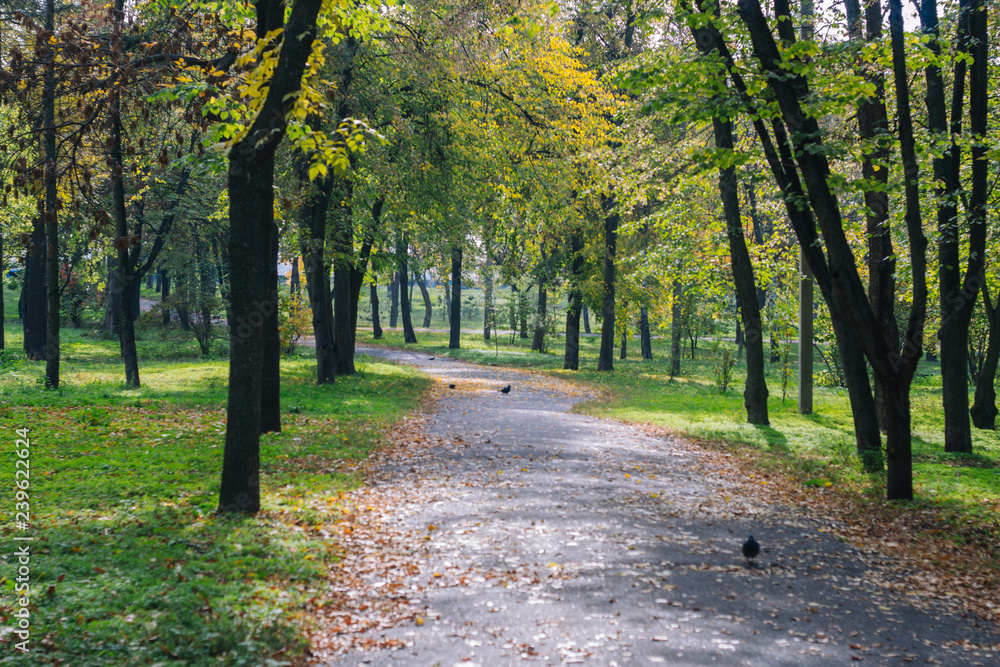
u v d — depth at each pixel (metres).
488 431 14.98
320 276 21.86
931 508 9.22
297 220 20.22
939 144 10.59
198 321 33.75
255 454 8.05
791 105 9.22
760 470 12.12
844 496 10.18
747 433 15.89
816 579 6.71
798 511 9.41
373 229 23.41
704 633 5.34
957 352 13.46
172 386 20.77
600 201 30.05
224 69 11.33
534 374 31.56
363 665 4.73
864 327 9.59
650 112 10.05
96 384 20.36
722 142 16.38
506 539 7.55
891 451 9.78
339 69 16.62
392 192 21.28
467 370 32.44
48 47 10.20
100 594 5.31
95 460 10.27
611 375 31.94
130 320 20.11
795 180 9.88
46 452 10.66
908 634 5.48
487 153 22.50
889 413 9.77
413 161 20.27
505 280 37.91
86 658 4.33
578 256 32.94
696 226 20.31
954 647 5.26
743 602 6.03
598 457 12.47
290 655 4.78
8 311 51.62
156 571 5.94
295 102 7.67
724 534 8.10
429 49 19.84
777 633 5.40
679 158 18.78
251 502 7.99
